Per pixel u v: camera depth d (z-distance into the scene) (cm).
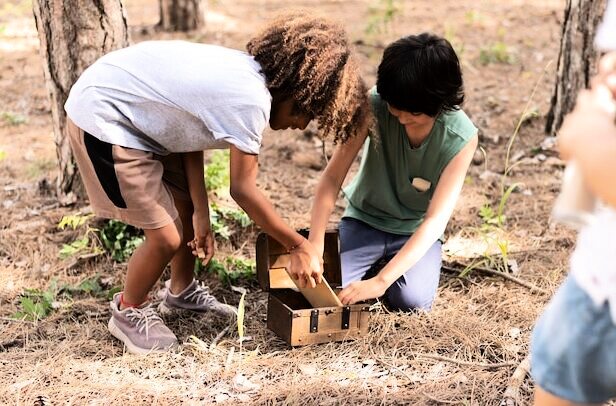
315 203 323
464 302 348
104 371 297
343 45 273
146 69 276
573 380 182
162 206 288
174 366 300
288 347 312
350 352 308
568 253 391
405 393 283
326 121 275
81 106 279
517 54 722
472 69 674
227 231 393
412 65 284
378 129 328
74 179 419
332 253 328
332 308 306
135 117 278
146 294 309
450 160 321
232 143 266
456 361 302
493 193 456
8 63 705
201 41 760
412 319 331
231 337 321
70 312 339
